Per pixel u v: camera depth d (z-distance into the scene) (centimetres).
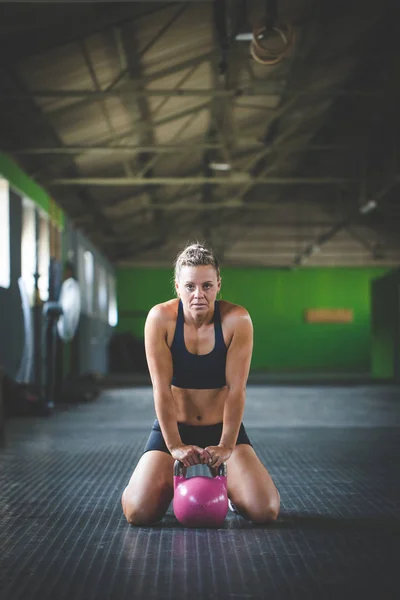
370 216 2184
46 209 1195
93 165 1261
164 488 313
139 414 873
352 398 1120
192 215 2067
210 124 1272
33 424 763
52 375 951
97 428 725
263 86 1119
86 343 1673
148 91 899
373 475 446
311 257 2375
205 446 322
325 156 1692
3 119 928
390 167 1567
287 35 744
